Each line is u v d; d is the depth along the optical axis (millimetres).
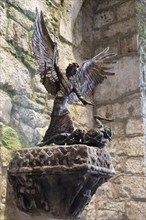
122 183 2148
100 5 2545
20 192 1332
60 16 2096
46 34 1490
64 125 1375
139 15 2391
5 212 1417
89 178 1230
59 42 2068
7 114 1540
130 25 2377
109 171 1305
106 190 2188
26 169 1236
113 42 2426
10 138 1532
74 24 2283
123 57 2350
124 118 2252
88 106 2312
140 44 2330
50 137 1371
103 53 1637
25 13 1774
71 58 2176
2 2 1630
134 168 2135
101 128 1328
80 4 2248
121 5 2459
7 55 1592
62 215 1269
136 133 2182
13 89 1597
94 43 2494
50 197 1257
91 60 1580
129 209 2082
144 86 2271
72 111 2133
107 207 2154
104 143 1289
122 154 2201
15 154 1312
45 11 1953
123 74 2322
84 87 1532
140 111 2199
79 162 1162
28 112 1680
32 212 1340
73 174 1186
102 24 2510
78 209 1281
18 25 1705
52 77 1457
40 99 1787
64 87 1425
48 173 1203
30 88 1725
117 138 2246
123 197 2123
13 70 1615
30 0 1825
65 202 1244
